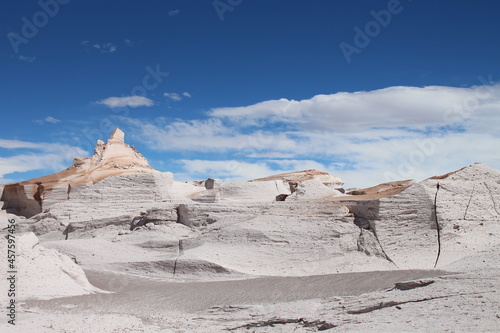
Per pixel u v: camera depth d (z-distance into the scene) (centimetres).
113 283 4016
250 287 3656
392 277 3688
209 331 2564
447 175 4812
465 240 4262
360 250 4341
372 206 4509
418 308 2425
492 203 4488
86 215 5722
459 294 2555
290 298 3319
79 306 3131
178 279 4122
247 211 4900
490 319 2095
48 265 3594
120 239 5031
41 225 5734
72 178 6450
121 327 2558
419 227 4362
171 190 6269
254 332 2506
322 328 2430
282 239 4447
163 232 4984
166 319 2864
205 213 5031
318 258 4281
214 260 4247
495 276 2822
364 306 2631
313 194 5262
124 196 5950
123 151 7281
